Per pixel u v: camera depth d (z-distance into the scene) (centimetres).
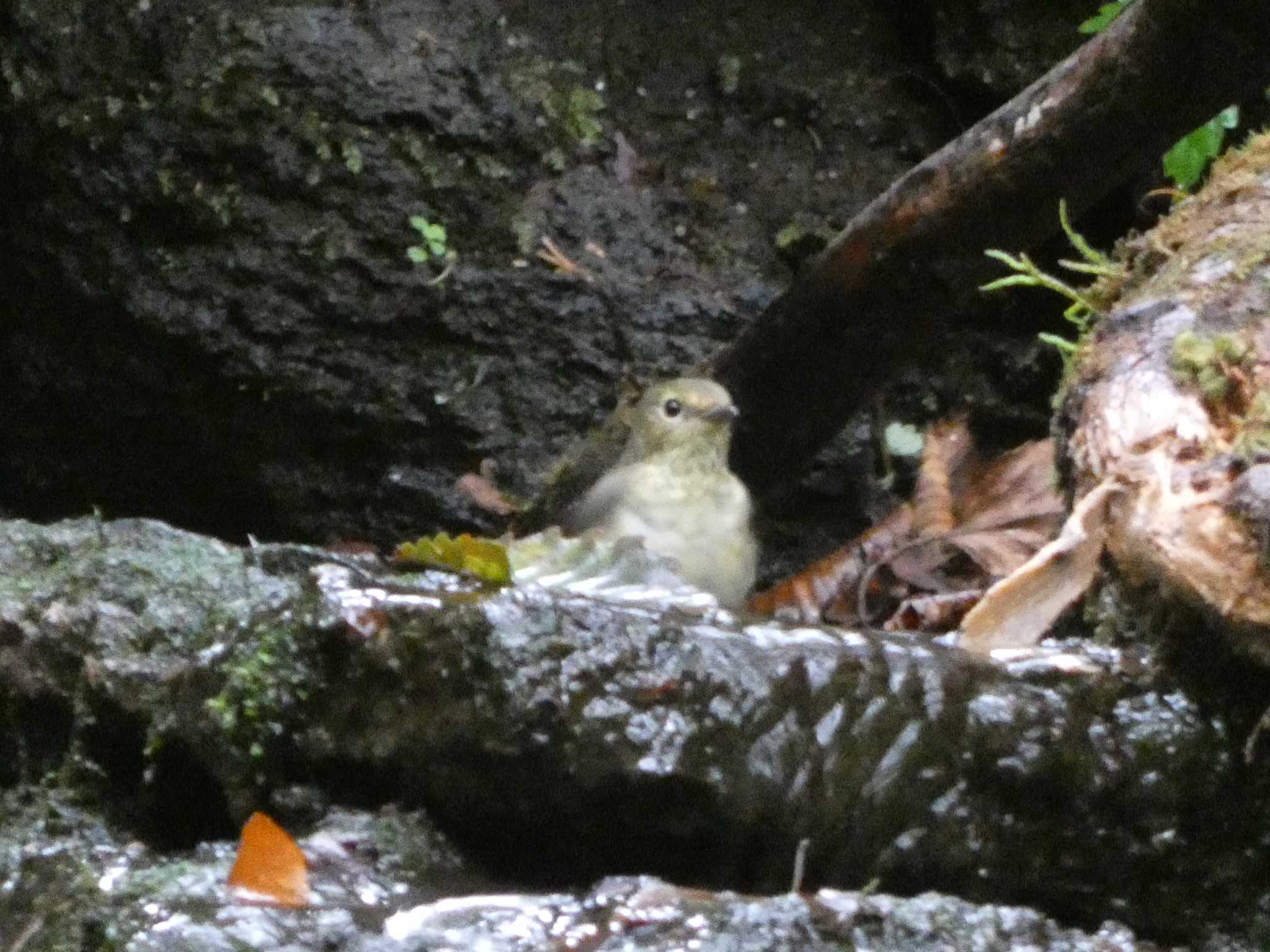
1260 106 1159
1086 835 579
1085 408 682
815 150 1308
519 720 545
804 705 561
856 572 1126
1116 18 925
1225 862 587
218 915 487
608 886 508
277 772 559
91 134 1206
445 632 554
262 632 568
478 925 489
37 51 1220
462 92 1250
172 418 1234
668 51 1317
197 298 1205
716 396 1031
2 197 1229
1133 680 596
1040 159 950
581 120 1275
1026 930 501
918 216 1005
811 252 1277
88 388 1240
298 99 1223
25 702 613
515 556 717
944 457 1205
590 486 1076
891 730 566
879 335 1078
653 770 543
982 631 625
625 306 1233
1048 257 1271
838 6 1336
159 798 581
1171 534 606
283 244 1209
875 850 562
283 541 1247
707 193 1284
